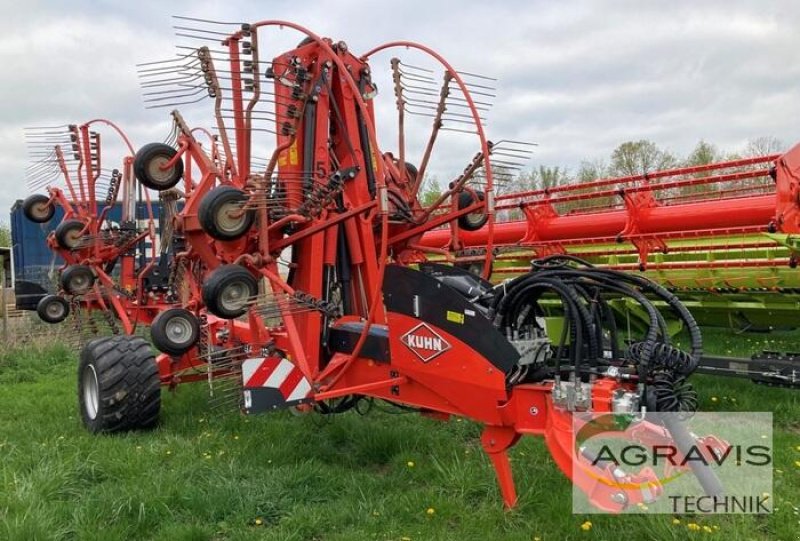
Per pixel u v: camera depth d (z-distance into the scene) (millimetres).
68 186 9391
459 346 3773
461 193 5312
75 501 4016
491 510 3721
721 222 7176
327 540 3582
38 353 10047
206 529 3662
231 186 4500
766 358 5488
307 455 4859
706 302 7820
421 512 3797
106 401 5395
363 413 5680
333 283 5109
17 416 6414
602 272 3680
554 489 3920
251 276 4453
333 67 5105
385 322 5082
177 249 6730
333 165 5184
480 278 4363
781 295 7184
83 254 9500
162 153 5750
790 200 6398
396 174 5555
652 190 7773
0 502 3889
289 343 4723
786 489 3912
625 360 3549
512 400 3613
